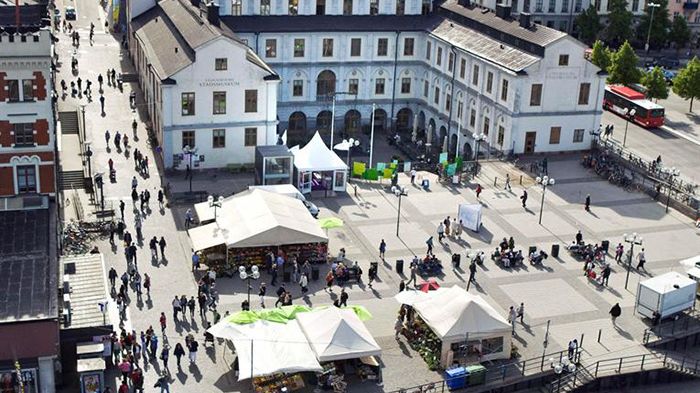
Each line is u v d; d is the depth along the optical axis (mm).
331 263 75812
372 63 119000
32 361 54875
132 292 69188
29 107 68562
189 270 73375
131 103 111062
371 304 69625
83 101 111562
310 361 56812
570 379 61906
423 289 67312
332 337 58281
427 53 119188
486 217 87250
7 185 70125
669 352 66438
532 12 159375
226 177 94500
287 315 61531
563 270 76812
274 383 58219
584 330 67562
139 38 111562
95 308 61312
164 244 74938
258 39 112875
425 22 120750
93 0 169750
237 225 73938
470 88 109375
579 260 78938
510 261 76750
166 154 93688
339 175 91562
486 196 92562
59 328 57406
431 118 119812
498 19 111500
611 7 162750
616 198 93375
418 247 79938
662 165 104750
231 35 96375
